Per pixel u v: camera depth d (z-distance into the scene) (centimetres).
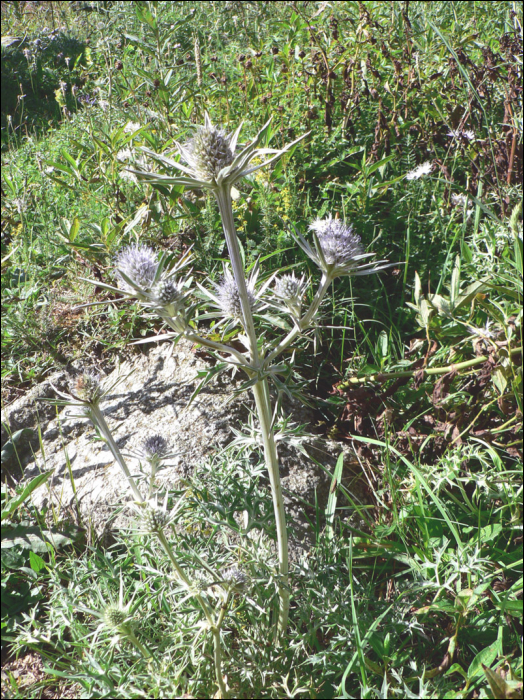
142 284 154
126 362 333
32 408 318
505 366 238
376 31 499
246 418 287
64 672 183
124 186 400
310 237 345
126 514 253
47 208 469
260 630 205
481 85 426
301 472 266
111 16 664
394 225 369
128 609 183
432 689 187
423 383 288
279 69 508
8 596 236
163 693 174
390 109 464
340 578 219
